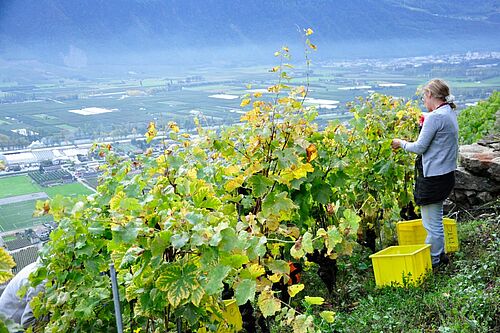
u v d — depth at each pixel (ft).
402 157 23.18
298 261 17.58
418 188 19.20
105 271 14.11
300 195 17.74
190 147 16.60
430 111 19.01
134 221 10.31
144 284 10.59
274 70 16.17
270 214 14.25
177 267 9.71
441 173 18.58
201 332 11.00
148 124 16.84
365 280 19.30
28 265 16.76
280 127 15.67
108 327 13.20
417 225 21.12
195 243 9.37
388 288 17.61
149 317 11.85
